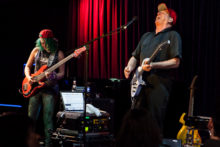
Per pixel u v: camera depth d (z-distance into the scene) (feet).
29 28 19.71
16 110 17.31
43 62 12.57
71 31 18.11
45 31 12.33
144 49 10.00
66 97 11.60
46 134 11.93
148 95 7.70
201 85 13.52
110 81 13.71
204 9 13.66
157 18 10.12
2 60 20.11
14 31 20.12
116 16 16.29
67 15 18.56
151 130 4.18
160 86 7.40
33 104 12.39
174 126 13.14
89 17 17.40
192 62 13.73
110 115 11.64
